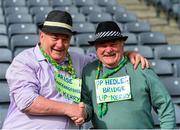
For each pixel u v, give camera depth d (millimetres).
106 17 8828
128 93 2719
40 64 2684
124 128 2701
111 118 2727
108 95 2746
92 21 8727
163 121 2738
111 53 2729
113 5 10375
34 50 2754
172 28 10141
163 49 6812
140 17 10656
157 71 6078
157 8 10672
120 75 2768
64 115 2658
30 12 8961
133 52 2895
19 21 8148
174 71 6230
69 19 2676
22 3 9523
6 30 7391
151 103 2805
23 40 6715
